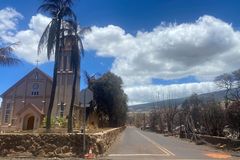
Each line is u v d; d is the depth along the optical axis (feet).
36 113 181.68
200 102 171.63
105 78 232.32
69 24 90.99
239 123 110.42
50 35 87.92
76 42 92.38
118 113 248.73
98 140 72.02
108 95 230.27
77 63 93.76
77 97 183.21
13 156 67.72
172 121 264.31
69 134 70.38
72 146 69.21
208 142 120.57
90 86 197.67
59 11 89.92
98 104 227.61
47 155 67.87
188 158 69.21
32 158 65.57
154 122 357.41
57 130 100.27
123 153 78.18
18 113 183.42
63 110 181.06
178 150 90.43
